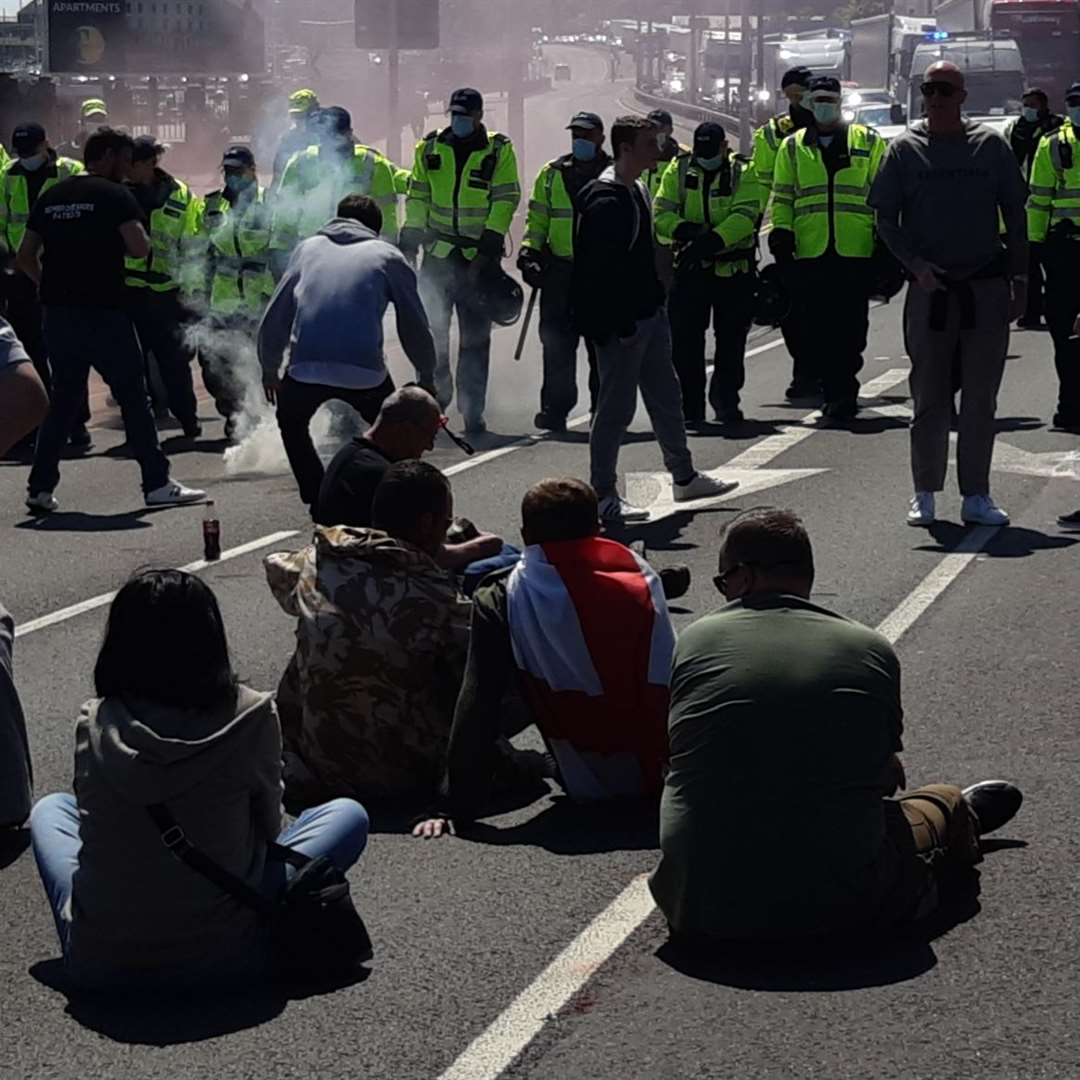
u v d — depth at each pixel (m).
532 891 5.68
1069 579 9.30
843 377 14.59
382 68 76.12
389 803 6.48
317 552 6.52
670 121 15.31
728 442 13.77
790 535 5.32
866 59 59.28
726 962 5.14
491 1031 4.77
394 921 5.49
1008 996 4.87
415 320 10.55
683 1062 4.57
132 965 4.96
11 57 59.16
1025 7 48.94
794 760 5.00
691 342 14.51
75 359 11.91
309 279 10.49
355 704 6.42
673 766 5.18
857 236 14.29
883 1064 4.53
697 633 5.20
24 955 5.37
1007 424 14.05
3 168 15.73
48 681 8.20
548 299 14.36
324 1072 4.58
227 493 12.59
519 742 7.16
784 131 15.14
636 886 5.69
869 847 5.06
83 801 4.89
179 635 4.87
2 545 11.03
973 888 5.59
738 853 5.02
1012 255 10.36
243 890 4.93
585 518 6.23
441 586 6.45
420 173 14.56
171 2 54.19
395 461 7.68
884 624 8.52
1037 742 6.90
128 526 11.50
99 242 11.76
